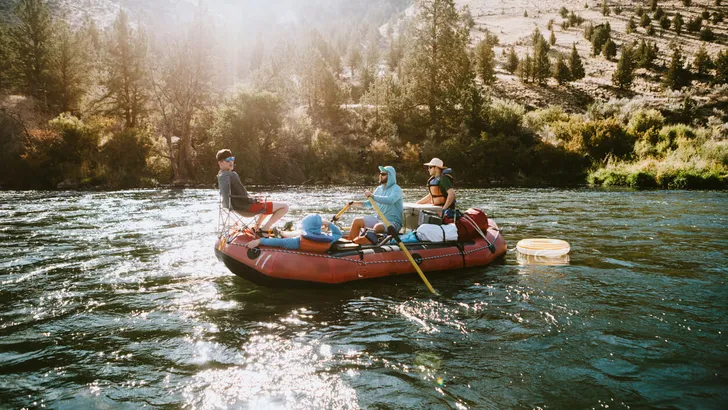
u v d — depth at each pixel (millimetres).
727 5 101188
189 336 4270
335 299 5305
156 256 7449
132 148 27266
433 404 3078
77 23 87000
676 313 4766
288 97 39062
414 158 32875
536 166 32812
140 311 4938
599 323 4500
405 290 5617
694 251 7742
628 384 3322
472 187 25938
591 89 55438
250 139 29344
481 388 3283
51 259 7230
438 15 41594
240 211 5988
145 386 3346
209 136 30656
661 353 3826
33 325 4543
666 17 91812
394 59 76188
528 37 87188
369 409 3020
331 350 3949
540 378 3422
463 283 5898
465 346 4008
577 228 10188
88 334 4320
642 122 34969
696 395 3160
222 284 5934
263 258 5480
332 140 33344
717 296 5320
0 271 6512
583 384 3328
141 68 32000
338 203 15789
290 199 17469
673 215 12320
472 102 36812
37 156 25266
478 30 98125
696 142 30953
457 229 6836
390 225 5996
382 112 39562
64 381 3420
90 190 22312
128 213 12797
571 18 96000
